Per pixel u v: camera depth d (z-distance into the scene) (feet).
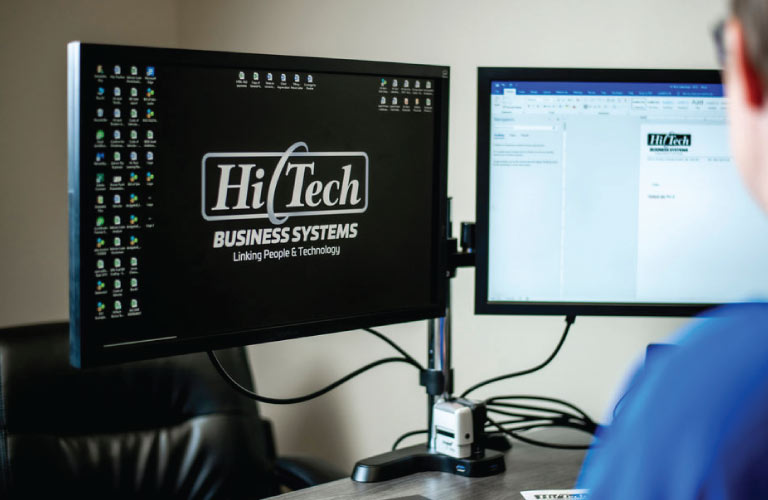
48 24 6.40
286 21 6.47
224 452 4.92
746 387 1.04
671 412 1.09
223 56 3.16
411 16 5.62
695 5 4.51
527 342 5.30
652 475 1.07
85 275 2.96
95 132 2.93
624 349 4.93
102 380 4.78
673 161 3.90
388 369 6.08
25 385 4.56
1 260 6.14
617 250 3.94
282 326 3.42
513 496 3.43
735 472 0.99
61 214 6.55
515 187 3.91
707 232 3.93
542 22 5.03
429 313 3.83
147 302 3.11
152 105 3.04
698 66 4.55
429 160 3.78
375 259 3.68
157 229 3.10
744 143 1.12
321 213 3.50
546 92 3.86
